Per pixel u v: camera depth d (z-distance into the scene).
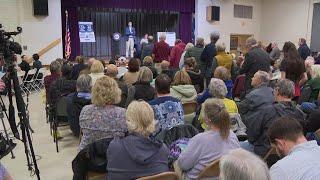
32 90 8.48
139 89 3.69
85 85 3.74
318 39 12.83
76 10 11.11
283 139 1.50
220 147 2.01
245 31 14.02
